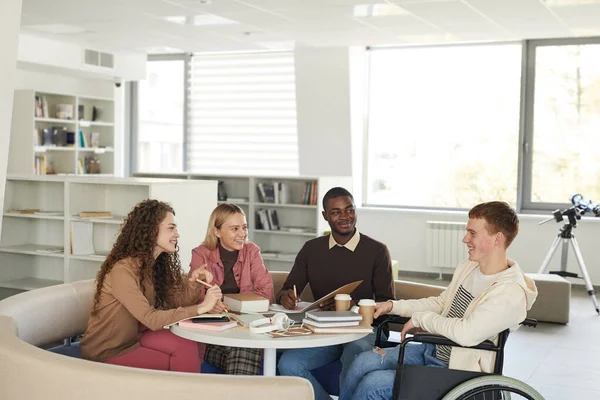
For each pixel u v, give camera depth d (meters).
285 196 8.59
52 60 9.32
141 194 5.87
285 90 10.57
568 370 5.30
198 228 5.76
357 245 3.97
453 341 2.95
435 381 2.94
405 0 6.70
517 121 9.51
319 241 4.05
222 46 9.96
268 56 10.59
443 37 8.87
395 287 4.32
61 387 2.51
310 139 10.12
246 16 7.68
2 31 3.77
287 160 10.70
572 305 7.89
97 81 10.74
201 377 2.46
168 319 3.20
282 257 8.48
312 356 3.70
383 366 3.24
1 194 3.88
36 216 5.96
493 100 9.63
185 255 5.63
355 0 6.74
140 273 3.33
